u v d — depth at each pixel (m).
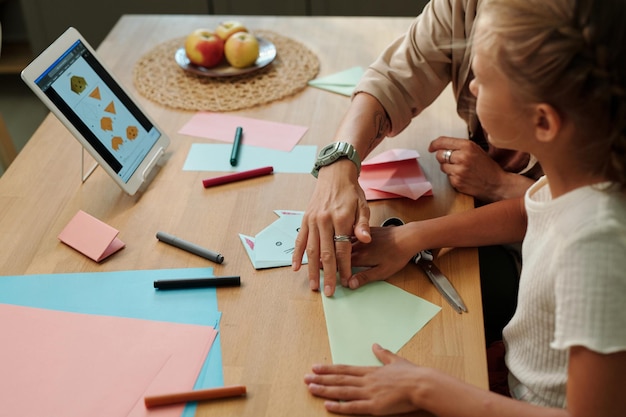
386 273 1.14
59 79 1.26
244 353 1.01
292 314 1.08
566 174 0.87
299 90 1.63
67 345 1.03
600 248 0.81
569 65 0.77
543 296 0.92
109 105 1.35
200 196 1.32
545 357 0.98
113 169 1.30
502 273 1.41
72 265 1.18
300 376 0.98
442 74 1.43
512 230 1.19
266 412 0.93
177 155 1.44
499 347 1.24
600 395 0.83
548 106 0.80
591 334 0.81
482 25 0.84
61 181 1.37
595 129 0.80
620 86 0.76
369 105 1.38
